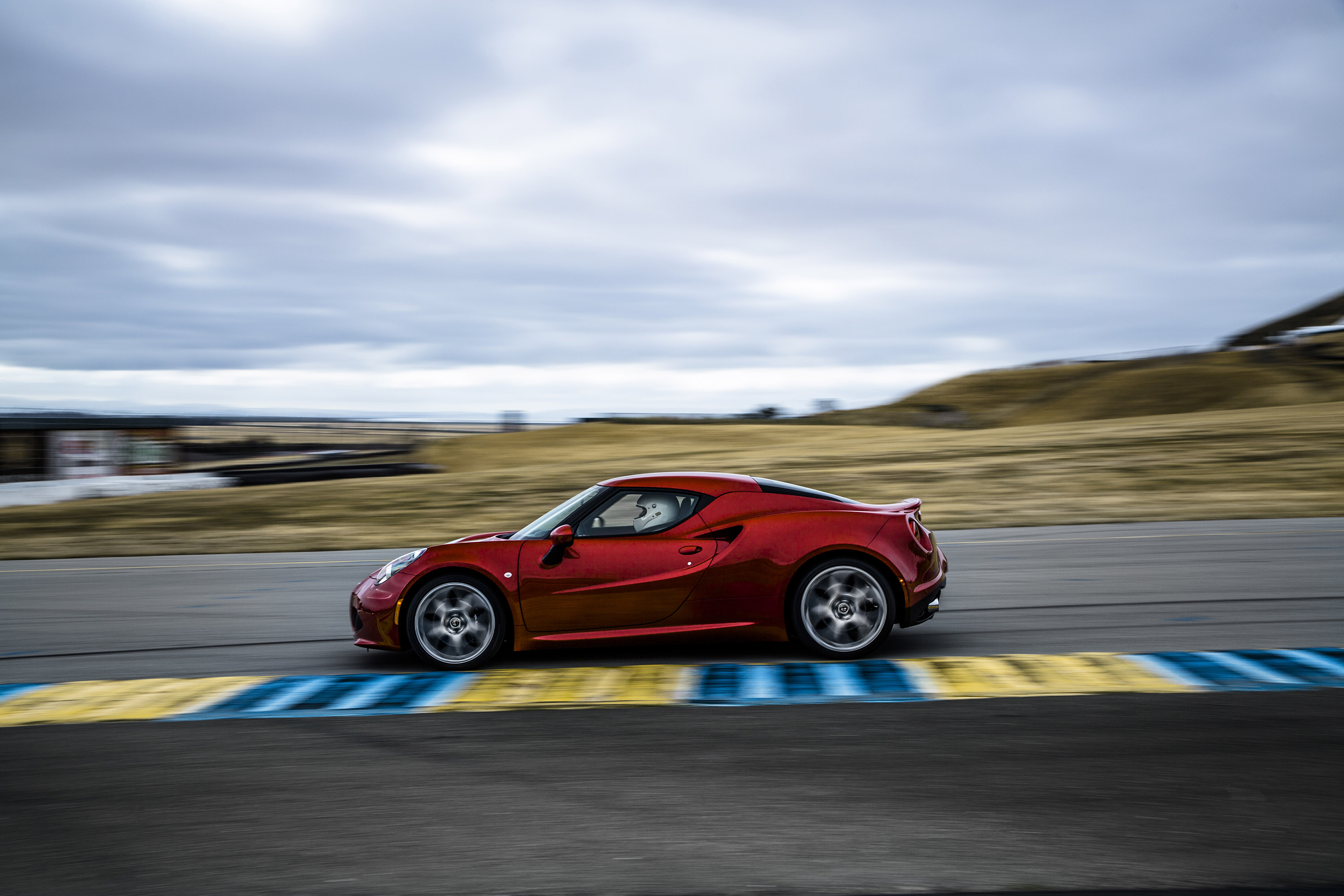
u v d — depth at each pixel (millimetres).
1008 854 3170
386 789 3908
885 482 21891
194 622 8273
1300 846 3182
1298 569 9328
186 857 3297
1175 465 21578
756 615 5957
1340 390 89375
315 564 12570
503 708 5059
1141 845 3211
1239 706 4746
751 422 98062
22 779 4121
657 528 6070
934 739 4359
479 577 5980
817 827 3426
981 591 8734
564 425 87125
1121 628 6883
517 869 3152
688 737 4477
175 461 41781
